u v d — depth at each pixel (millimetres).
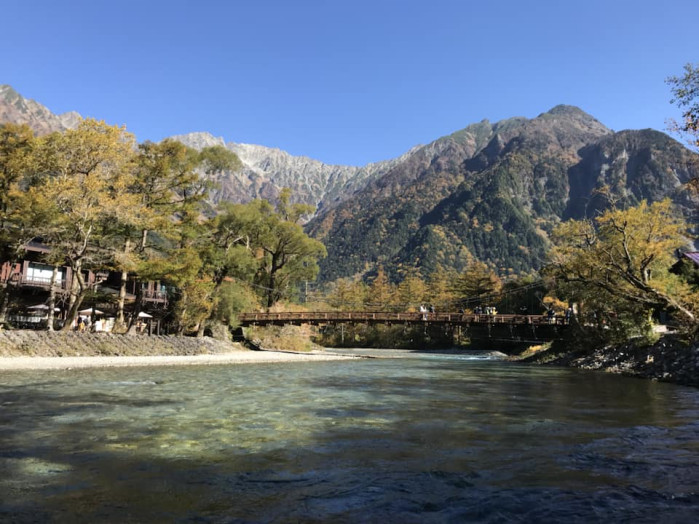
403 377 22375
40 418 9664
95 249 31969
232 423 9406
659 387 17781
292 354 46281
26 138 30484
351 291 115562
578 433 8648
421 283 114125
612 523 4441
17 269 39250
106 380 18094
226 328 49531
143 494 5105
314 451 7148
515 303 75625
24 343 26625
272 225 59969
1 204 30094
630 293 27328
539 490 5383
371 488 5418
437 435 8406
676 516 4617
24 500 4848
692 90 17672
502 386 18078
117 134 30859
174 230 35375
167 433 8328
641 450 7332
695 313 23875
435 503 4965
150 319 46062
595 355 32688
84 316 42562
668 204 28000
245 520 4430
